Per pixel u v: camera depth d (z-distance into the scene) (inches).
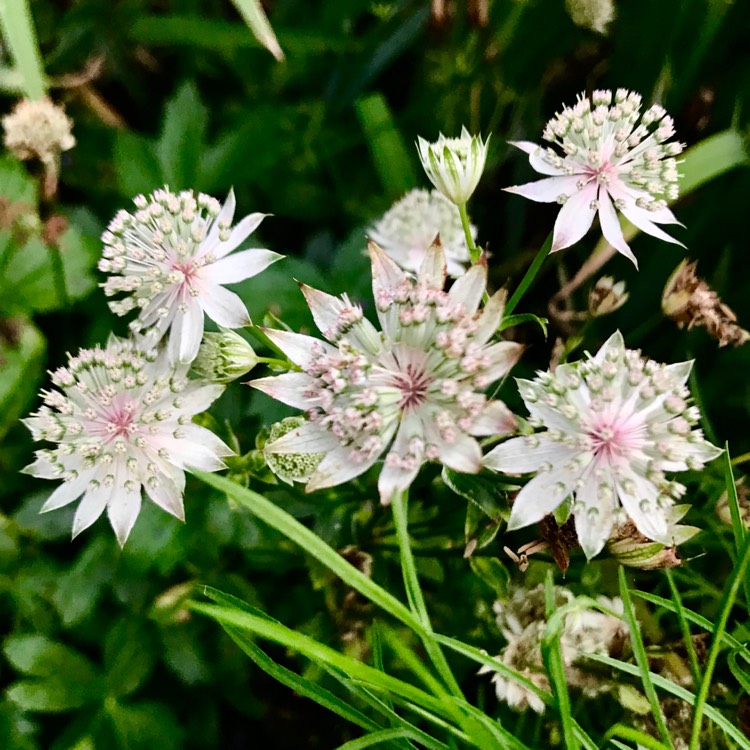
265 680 8.2
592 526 5.6
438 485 7.4
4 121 7.3
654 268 9.0
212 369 6.2
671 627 7.4
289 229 10.2
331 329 5.8
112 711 7.7
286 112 9.9
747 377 8.6
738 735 5.8
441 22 9.4
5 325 8.4
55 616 7.9
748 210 8.8
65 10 10.5
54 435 6.2
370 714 7.6
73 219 9.0
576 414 5.7
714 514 7.4
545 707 7.0
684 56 9.1
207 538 7.6
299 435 5.6
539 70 9.8
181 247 6.2
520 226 9.7
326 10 10.4
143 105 10.8
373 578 7.5
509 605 7.0
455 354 5.5
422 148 6.3
